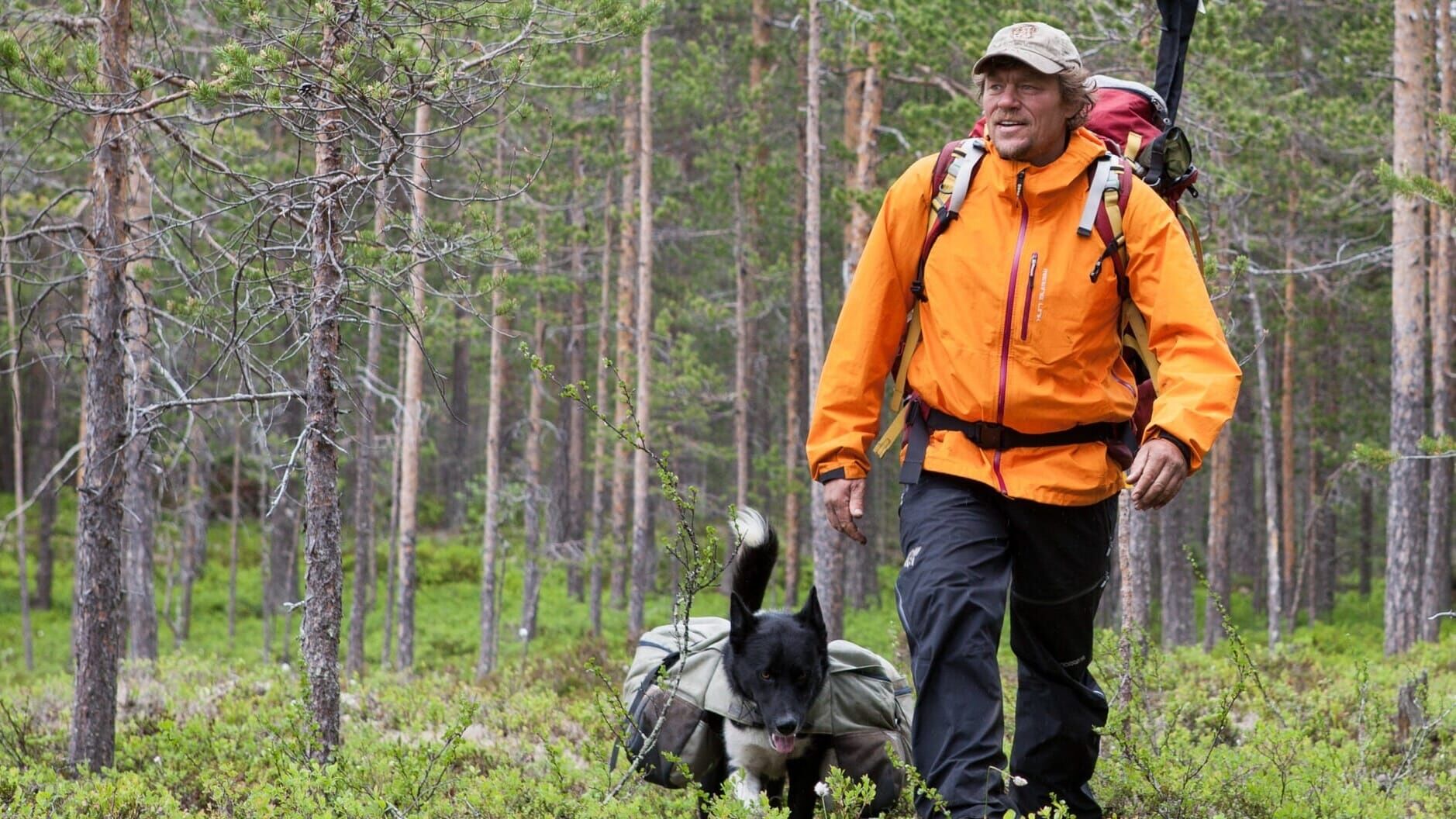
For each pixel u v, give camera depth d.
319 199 6.09
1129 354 3.85
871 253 3.83
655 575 32.88
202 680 11.30
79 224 7.25
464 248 6.67
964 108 15.39
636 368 24.77
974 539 3.66
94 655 7.00
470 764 6.61
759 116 23.72
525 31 6.48
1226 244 15.16
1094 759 4.24
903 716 4.55
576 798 5.01
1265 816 4.52
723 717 4.63
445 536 39.38
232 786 5.87
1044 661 4.08
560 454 32.38
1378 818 4.34
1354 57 19.64
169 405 6.67
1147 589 11.06
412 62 5.93
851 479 3.82
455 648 27.66
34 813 5.08
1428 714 6.74
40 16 7.39
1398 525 17.08
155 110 7.90
